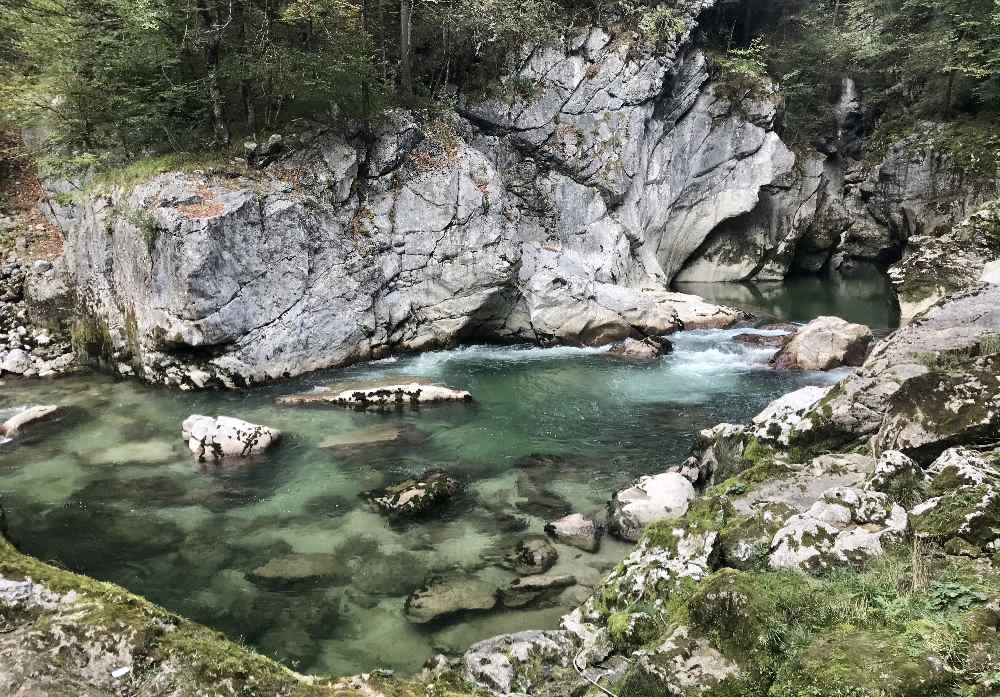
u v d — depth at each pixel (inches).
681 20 947.3
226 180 573.6
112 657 153.5
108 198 603.2
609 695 177.9
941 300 366.0
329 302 605.6
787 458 308.3
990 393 252.2
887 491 220.7
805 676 144.6
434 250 679.1
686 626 173.2
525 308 728.3
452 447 435.2
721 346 709.3
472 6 824.9
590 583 272.7
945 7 1087.0
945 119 1100.5
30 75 718.5
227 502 353.1
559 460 414.6
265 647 233.1
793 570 191.3
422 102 804.0
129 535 317.4
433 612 252.2
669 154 1023.6
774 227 1198.3
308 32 667.4
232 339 546.6
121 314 589.3
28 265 730.8
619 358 666.8
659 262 1095.6
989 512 193.5
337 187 641.6
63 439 445.1
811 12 1255.5
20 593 171.5
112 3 546.0
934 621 154.0
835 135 1258.6
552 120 894.4
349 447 433.1
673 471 370.0
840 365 615.5
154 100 636.7
